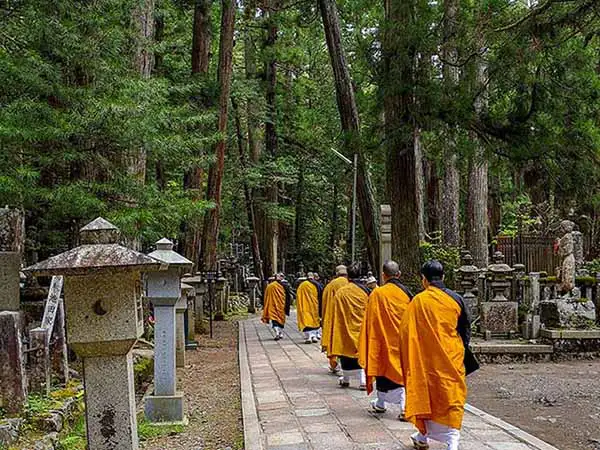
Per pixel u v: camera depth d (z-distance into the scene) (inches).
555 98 512.4
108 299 169.0
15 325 245.4
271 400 350.3
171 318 323.3
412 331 235.3
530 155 528.7
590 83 508.1
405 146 602.2
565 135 518.9
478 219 983.0
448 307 233.6
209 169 914.7
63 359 303.7
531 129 536.1
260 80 1352.1
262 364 492.1
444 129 573.0
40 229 468.1
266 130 1441.9
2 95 414.6
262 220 1457.9
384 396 303.6
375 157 660.1
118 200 469.4
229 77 906.1
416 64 557.3
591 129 511.2
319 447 255.0
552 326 585.6
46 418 245.3
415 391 232.7
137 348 494.6
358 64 614.9
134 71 506.9
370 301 306.5
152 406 317.7
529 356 563.5
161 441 289.6
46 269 159.8
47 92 418.9
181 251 991.0
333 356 387.5
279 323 685.3
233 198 1403.8
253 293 1208.2
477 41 523.8
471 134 573.6
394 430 280.5
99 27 446.0
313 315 645.3
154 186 484.7
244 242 1699.1
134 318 169.9
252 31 1251.2
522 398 415.5
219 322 959.0
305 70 1574.8
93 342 167.9
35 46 426.0
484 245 981.2
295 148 1590.8
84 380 171.8
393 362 299.3
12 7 430.3
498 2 510.6
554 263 767.1
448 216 1043.9
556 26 476.7
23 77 401.1
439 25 538.9
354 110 794.8
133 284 170.6
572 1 456.1
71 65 442.3
